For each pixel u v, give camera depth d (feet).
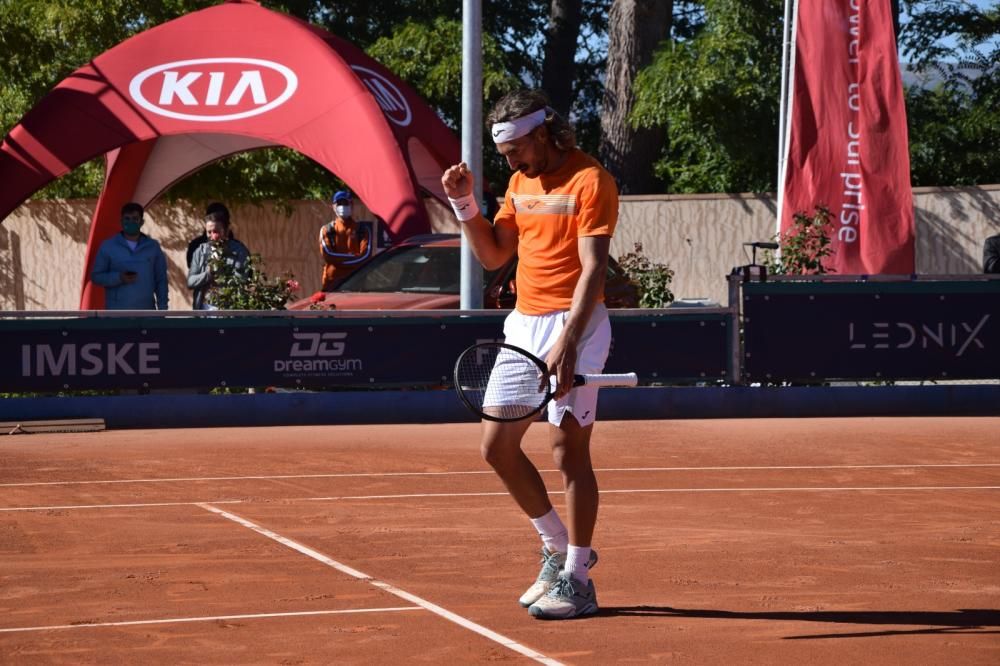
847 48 108.78
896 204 107.86
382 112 105.19
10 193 107.86
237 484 61.46
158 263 94.17
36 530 49.93
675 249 136.36
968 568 42.68
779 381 87.92
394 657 32.07
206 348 83.35
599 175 35.55
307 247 142.82
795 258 98.84
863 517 52.39
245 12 113.29
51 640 33.86
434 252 95.71
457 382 34.60
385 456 70.64
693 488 59.93
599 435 79.41
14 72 148.15
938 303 88.69
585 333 35.94
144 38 112.06
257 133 106.63
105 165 137.90
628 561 43.78
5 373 81.51
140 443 76.02
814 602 37.91
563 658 31.96
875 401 88.89
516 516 52.65
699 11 196.24
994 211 131.64
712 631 34.58
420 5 172.35
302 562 43.75
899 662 31.60
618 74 159.84
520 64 180.65
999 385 90.02
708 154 156.66
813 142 109.70
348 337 84.38
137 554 45.24
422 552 45.37
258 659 31.94
